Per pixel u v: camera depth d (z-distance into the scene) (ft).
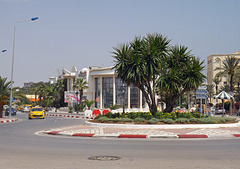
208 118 77.87
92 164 29.12
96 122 80.23
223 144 44.78
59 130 68.33
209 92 339.36
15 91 147.43
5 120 118.52
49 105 345.10
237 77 224.74
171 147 41.55
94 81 290.56
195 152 36.73
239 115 190.29
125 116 80.79
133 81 83.15
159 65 82.79
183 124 70.59
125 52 83.15
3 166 28.35
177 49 84.48
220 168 27.02
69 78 332.80
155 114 78.54
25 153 36.55
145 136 55.47
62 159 32.07
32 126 91.15
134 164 29.01
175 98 84.74
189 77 80.64
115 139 53.16
